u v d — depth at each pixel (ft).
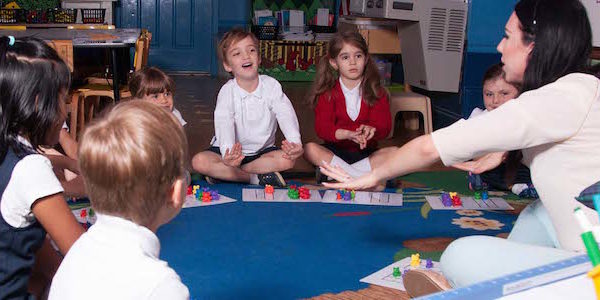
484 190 11.51
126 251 3.92
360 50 11.69
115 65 13.80
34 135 5.35
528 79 5.58
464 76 16.30
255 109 11.48
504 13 16.15
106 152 3.91
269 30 25.32
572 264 3.44
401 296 7.16
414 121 17.71
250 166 11.50
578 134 5.13
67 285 3.92
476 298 3.17
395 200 10.71
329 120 11.88
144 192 3.99
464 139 5.32
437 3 16.03
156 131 3.99
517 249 5.47
